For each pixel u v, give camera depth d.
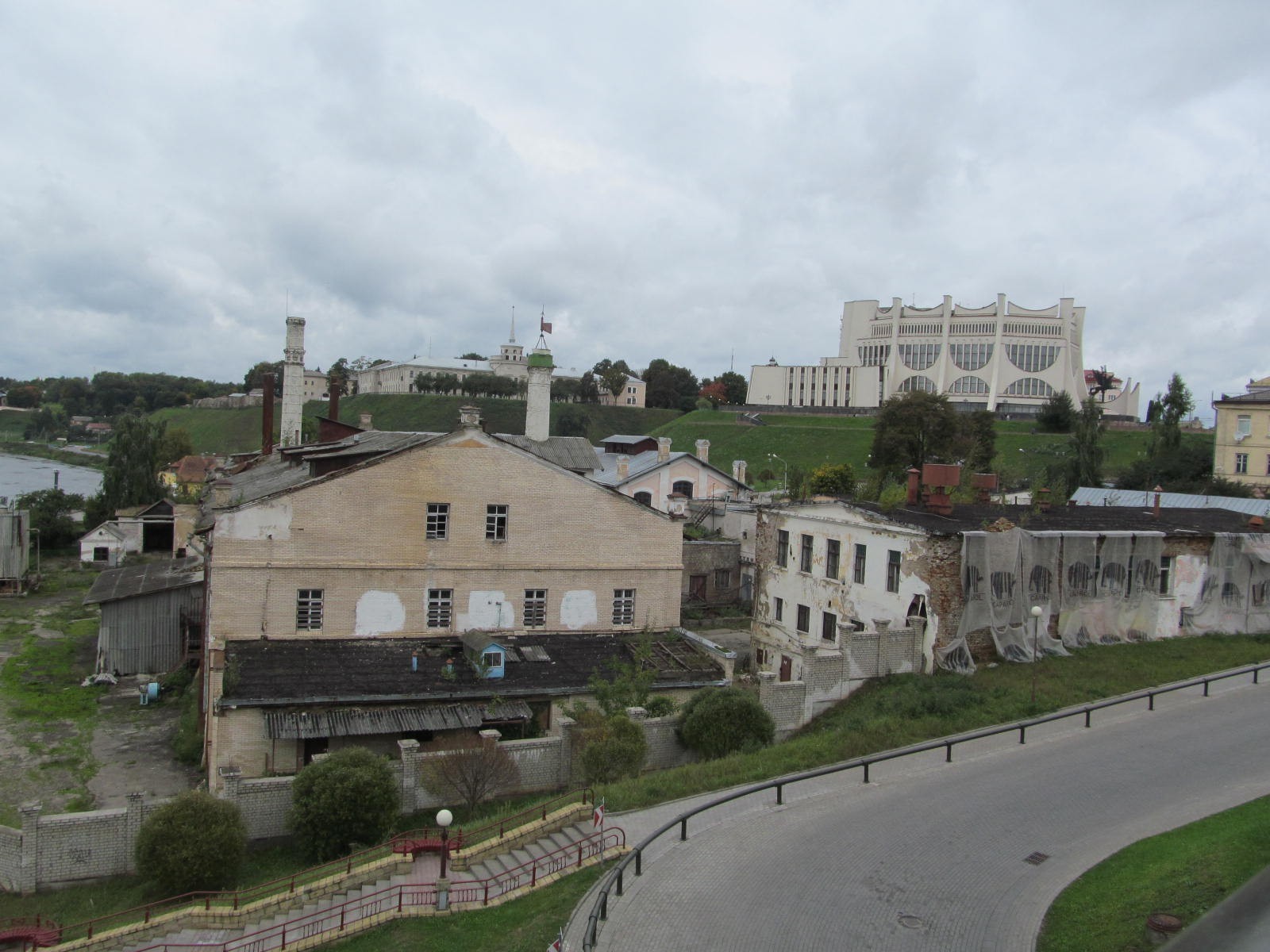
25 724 35.97
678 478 71.00
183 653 43.72
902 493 40.47
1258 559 39.84
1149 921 14.16
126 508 89.25
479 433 33.59
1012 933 14.91
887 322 196.50
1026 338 182.50
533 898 18.20
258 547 31.16
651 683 31.42
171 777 30.81
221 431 180.88
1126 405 186.25
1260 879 14.45
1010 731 26.33
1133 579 37.09
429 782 25.69
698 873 17.59
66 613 57.94
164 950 18.64
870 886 16.75
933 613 32.31
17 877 23.12
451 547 33.50
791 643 40.69
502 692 30.45
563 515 34.88
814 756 25.11
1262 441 81.62
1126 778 21.83
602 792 23.39
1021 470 113.12
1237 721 26.33
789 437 150.88
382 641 32.75
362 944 17.33
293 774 28.59
